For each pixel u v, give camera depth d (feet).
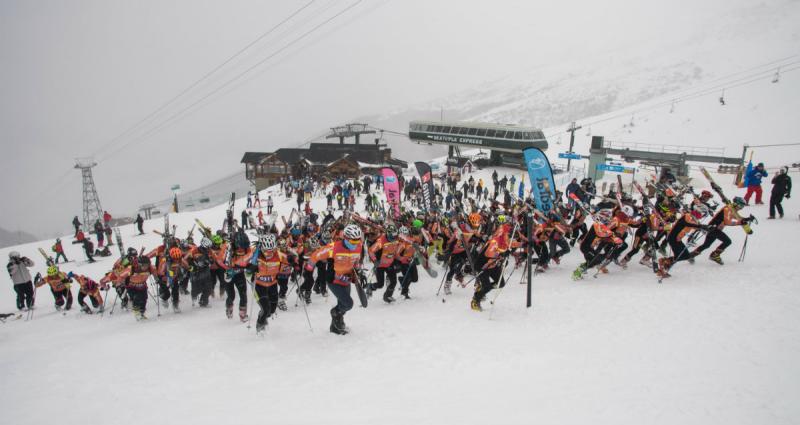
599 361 19.77
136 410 16.74
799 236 42.42
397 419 14.98
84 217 244.42
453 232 33.17
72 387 19.52
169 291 35.53
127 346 25.52
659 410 15.20
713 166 141.49
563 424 14.30
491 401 16.34
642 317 24.98
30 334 31.04
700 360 19.31
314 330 26.68
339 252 24.41
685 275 32.94
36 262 75.82
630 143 214.07
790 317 23.35
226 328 28.40
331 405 16.43
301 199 105.40
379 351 22.52
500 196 118.62
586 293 30.55
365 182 118.52
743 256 35.55
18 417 16.51
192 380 19.85
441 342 23.12
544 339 22.76
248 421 15.21
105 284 35.70
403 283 32.73
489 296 31.60
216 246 35.14
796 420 14.39
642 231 35.60
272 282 26.25
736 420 14.48
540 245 37.29
